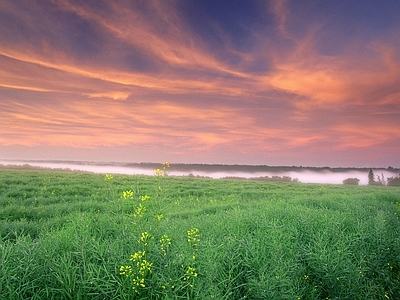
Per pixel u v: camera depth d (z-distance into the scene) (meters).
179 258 4.88
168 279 4.40
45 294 3.97
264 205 12.07
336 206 12.09
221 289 4.55
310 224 7.62
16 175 24.59
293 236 7.04
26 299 3.86
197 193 22.22
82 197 16.70
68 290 3.97
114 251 4.95
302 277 5.47
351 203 12.11
